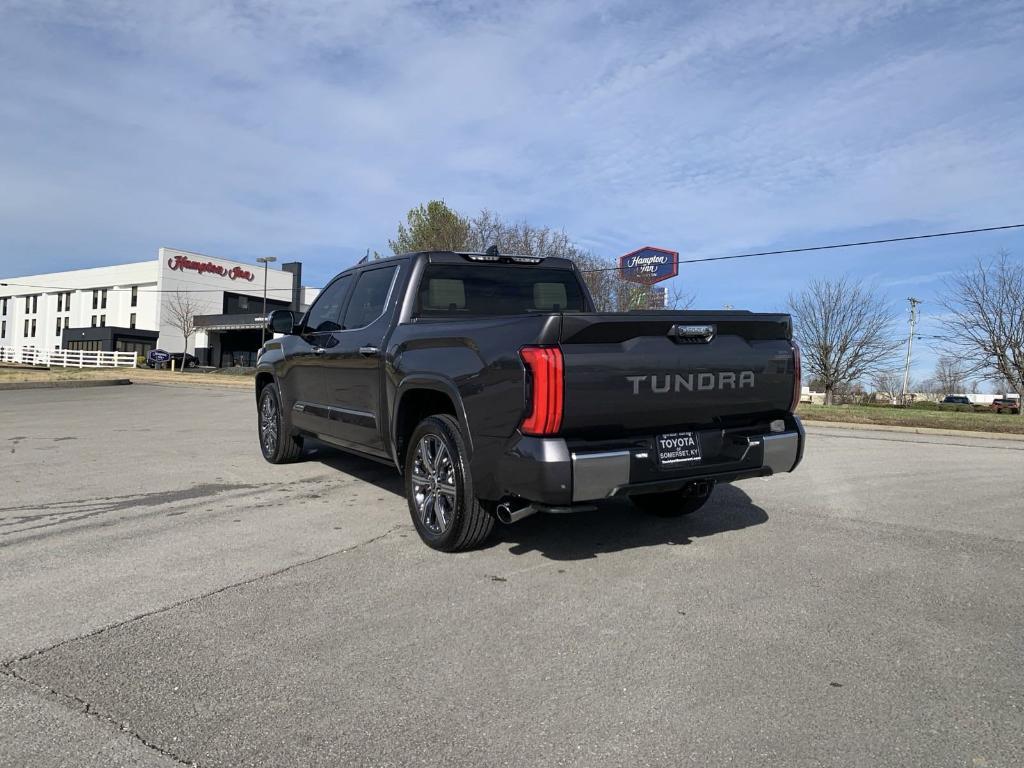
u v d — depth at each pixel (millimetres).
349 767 2229
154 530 4922
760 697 2660
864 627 3311
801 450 4500
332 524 5098
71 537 4738
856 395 43844
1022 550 4562
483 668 2885
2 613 3420
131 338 65812
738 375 4203
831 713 2551
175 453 8500
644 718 2514
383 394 5117
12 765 2217
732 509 5688
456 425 4293
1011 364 34594
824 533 4945
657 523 5180
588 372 3668
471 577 3973
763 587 3836
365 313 5754
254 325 63281
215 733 2410
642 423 3920
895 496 6289
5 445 9234
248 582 3871
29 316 84250
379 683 2760
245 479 6781
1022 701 2639
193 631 3223
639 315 3816
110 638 3148
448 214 29281
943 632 3260
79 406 16312
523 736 2398
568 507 3697
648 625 3320
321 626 3289
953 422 13859
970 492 6512
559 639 3162
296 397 6934
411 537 4773
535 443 3635
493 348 3904
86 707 2572
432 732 2424
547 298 5812
